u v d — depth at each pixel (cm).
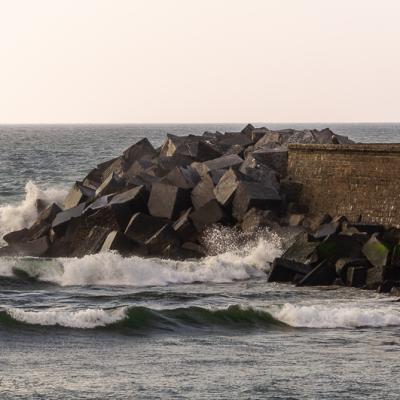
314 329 6800
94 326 6600
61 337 6366
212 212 9844
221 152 12212
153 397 5112
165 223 9725
